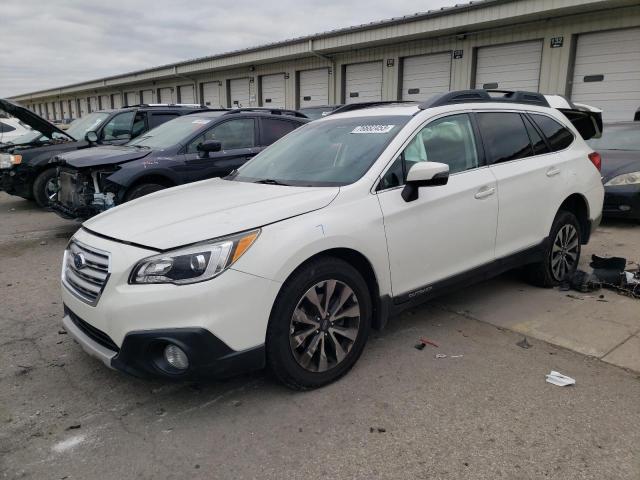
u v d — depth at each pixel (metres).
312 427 2.88
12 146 9.98
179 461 2.62
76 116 48.28
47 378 3.47
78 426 2.93
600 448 2.66
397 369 3.51
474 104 4.35
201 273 2.77
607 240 6.98
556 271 5.05
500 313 4.46
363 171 3.54
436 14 15.02
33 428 2.92
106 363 2.93
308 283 3.09
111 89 39.28
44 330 4.26
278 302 2.99
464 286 4.12
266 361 3.05
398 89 17.81
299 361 3.15
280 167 4.11
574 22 13.22
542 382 3.32
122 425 2.94
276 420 2.95
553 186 4.77
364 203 3.38
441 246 3.82
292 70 21.88
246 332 2.87
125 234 3.05
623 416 2.93
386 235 3.44
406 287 3.65
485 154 4.25
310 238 3.05
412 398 3.15
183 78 29.38
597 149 8.70
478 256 4.15
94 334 3.07
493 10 13.82
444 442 2.73
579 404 3.06
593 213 5.28
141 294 2.77
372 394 3.20
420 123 3.87
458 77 16.00
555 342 3.89
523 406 3.04
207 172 7.19
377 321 3.56
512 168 4.41
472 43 15.48
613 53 12.83
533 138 4.76
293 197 3.29
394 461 2.59
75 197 6.84
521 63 14.59
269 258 2.91
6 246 7.20
